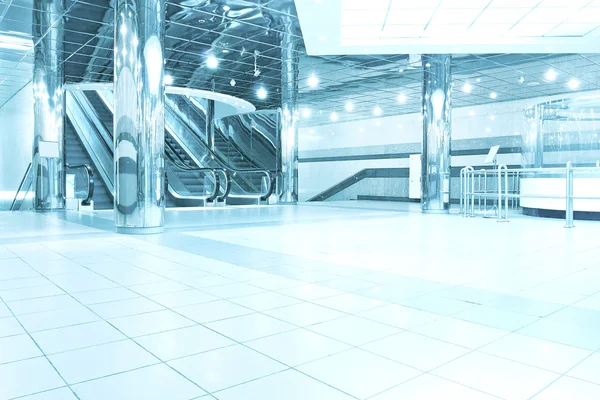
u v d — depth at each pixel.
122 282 3.78
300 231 7.35
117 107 6.71
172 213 11.05
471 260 4.76
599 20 8.30
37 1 7.61
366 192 20.47
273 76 12.88
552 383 1.92
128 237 6.47
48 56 10.78
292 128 15.85
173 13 8.12
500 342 2.40
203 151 16.69
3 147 19.12
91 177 11.62
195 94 14.62
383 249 5.49
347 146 21.45
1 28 8.96
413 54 10.52
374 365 2.11
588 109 10.73
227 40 9.70
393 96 15.62
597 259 4.80
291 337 2.49
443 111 10.70
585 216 9.30
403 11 7.91
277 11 8.02
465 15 8.16
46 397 1.80
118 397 1.81
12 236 6.52
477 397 1.80
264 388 1.88
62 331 2.59
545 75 12.37
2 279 3.88
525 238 6.50
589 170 8.10
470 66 11.45
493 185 16.31
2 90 15.12
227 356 2.23
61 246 5.67
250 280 3.87
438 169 10.91
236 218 9.66
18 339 2.46
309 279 3.90
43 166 11.10
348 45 9.10
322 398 1.80
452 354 2.24
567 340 2.42
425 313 2.92
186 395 1.82
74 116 15.19
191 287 3.62
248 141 19.25
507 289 3.53
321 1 6.84
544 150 10.98
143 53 6.60
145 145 6.74
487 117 16.73
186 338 2.48
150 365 2.12
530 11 7.93
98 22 8.58
